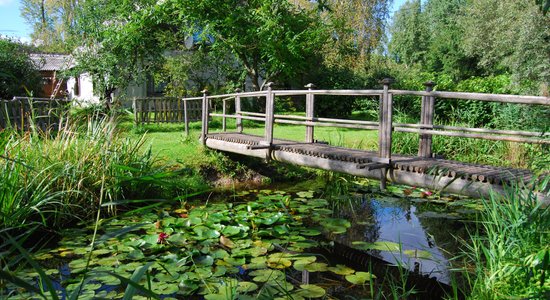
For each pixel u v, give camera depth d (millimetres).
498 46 18312
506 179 3646
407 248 4234
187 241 4188
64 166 4965
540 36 13828
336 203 6043
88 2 14531
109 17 14602
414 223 5121
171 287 3123
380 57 24469
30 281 3254
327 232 4734
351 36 20672
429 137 4965
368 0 21375
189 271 3457
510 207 3322
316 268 3625
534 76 14406
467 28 22969
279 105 15523
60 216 4746
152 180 2404
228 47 13297
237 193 6465
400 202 6086
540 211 3154
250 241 4215
